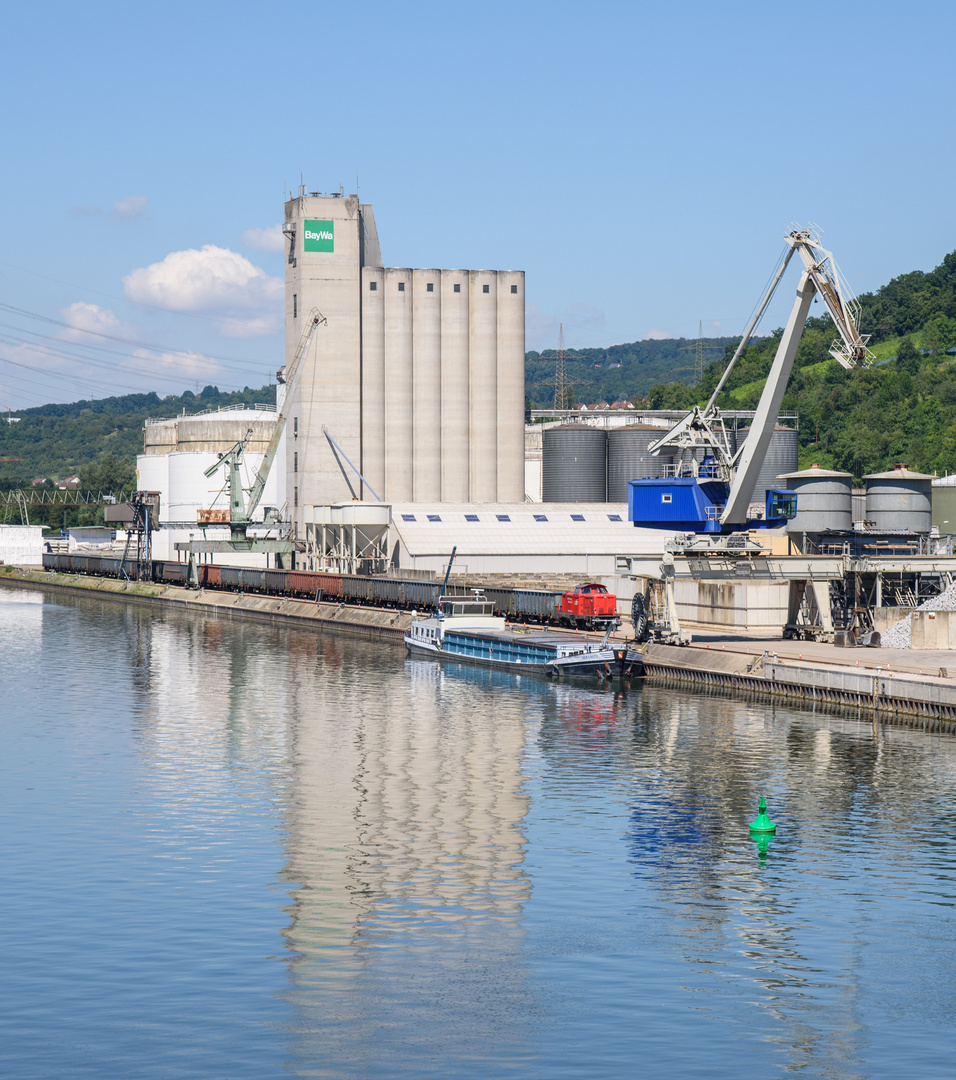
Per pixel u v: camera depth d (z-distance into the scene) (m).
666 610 121.81
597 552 186.88
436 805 71.69
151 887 56.84
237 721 99.75
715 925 51.97
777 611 130.00
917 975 47.00
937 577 124.38
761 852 61.84
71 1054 40.66
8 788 76.31
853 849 62.28
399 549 185.88
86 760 84.88
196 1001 44.62
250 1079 39.22
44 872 58.97
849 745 84.94
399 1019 43.28
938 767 78.31
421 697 111.19
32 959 48.16
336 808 71.31
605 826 66.94
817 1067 39.88
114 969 47.28
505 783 76.81
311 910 53.88
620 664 116.81
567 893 56.09
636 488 120.00
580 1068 39.78
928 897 55.31
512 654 127.19
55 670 132.88
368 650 150.50
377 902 54.97
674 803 71.44
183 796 74.25
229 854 62.12
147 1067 39.88
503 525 189.25
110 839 64.81
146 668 134.12
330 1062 40.25
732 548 117.69
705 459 119.44
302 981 46.34
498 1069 39.75
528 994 45.28
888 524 141.62
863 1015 43.66
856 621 119.38
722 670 111.94
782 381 111.31
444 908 54.19
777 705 101.31
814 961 48.38
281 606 197.75
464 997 45.06
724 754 83.25
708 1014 43.69
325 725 97.56
